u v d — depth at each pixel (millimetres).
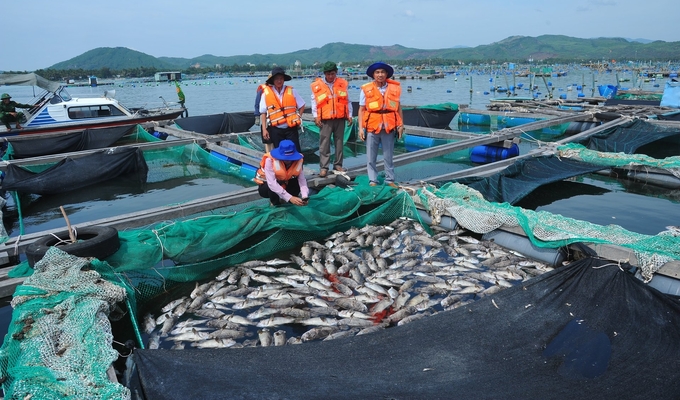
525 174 11266
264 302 6191
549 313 4938
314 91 9664
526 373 4086
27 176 12203
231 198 9242
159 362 4086
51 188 12211
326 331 5398
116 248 6383
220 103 42719
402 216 9289
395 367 4145
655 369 4113
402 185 9664
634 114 19781
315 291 6473
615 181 12570
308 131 17516
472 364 4199
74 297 5027
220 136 16672
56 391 3645
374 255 7605
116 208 11492
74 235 6355
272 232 8328
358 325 5605
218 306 6180
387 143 9539
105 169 13383
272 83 8961
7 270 6586
